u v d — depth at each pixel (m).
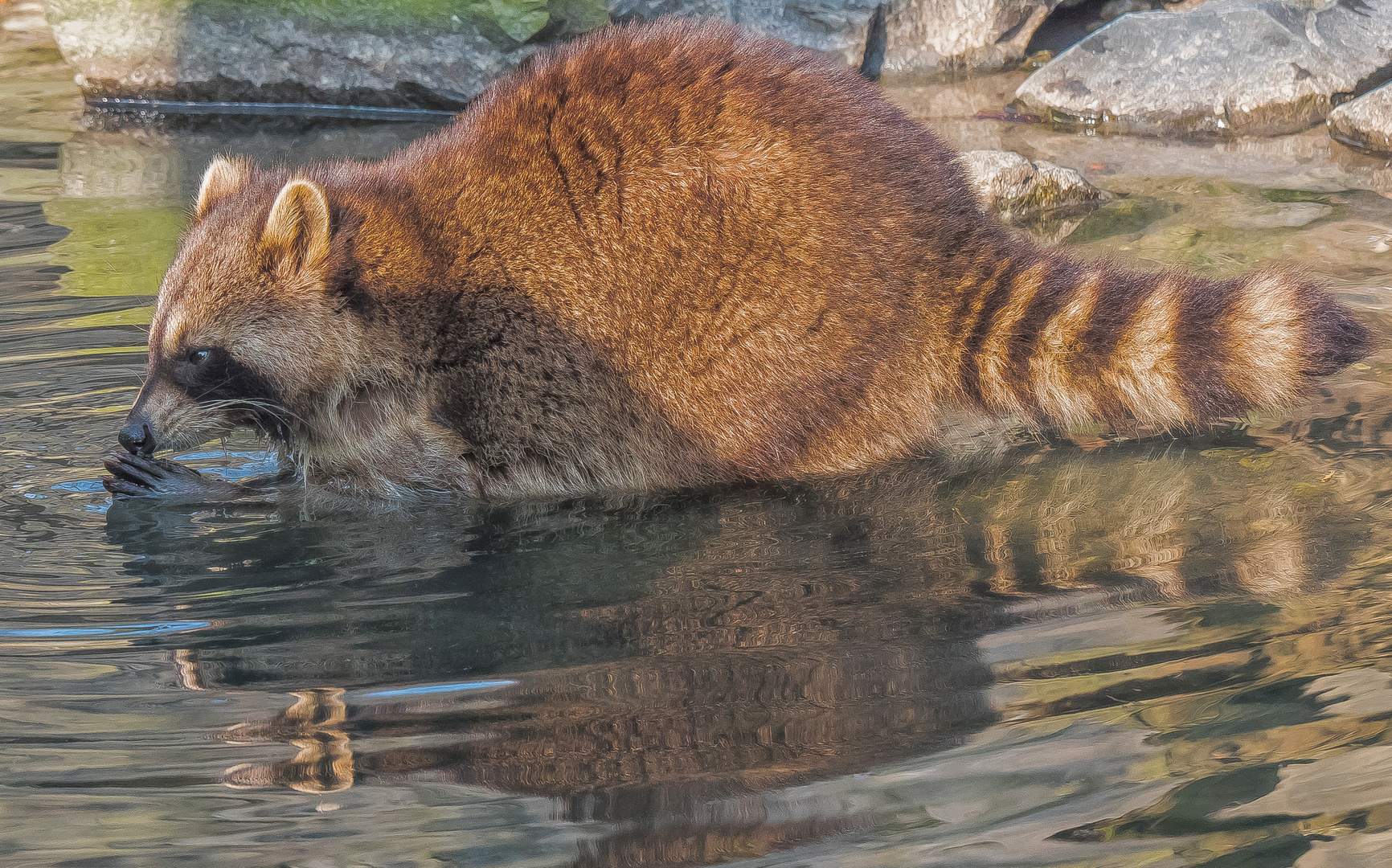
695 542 8.05
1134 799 5.04
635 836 4.93
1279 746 5.34
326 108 19.98
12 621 6.98
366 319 9.37
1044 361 9.30
